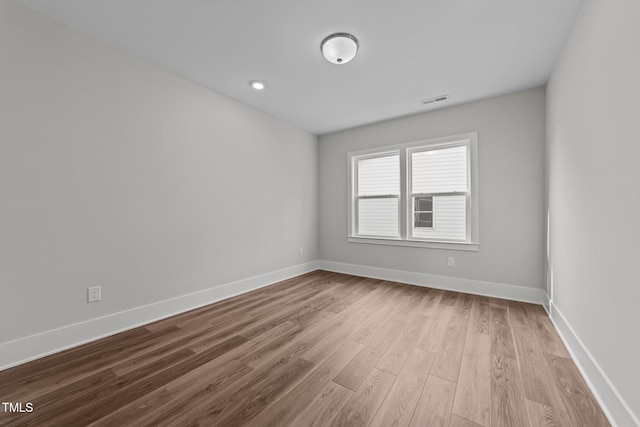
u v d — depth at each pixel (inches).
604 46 54.8
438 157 137.6
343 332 86.4
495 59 91.4
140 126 91.3
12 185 66.2
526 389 58.0
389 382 60.6
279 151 151.2
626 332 46.4
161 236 97.6
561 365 67.1
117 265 85.9
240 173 128.2
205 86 111.7
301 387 58.9
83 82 78.1
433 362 68.7
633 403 44.1
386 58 90.9
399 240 147.3
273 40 81.9
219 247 118.4
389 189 154.9
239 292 127.0
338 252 173.0
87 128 79.0
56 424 48.1
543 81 106.4
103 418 49.7
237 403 53.8
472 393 56.7
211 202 115.0
